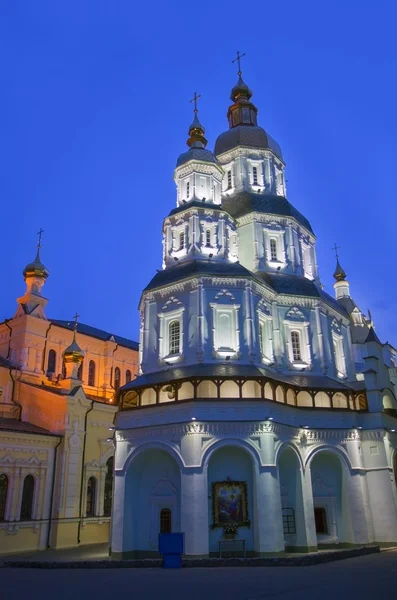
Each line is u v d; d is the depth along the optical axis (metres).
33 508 41.91
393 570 22.81
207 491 31.23
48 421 46.44
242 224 47.09
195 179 45.69
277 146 55.06
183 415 33.09
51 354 53.12
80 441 46.41
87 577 23.33
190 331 37.62
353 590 17.48
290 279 44.31
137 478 34.66
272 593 17.30
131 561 27.77
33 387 47.91
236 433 32.44
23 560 32.12
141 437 34.09
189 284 38.88
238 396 33.94
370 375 39.91
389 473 36.44
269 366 39.03
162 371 37.41
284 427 34.03
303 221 50.22
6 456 40.88
